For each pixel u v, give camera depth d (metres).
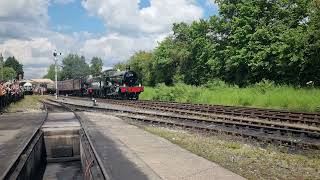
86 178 14.16
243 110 30.05
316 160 14.64
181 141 19.44
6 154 16.62
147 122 28.88
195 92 47.72
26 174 15.22
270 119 26.08
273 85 41.94
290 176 12.40
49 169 20.05
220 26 57.28
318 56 40.28
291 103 33.41
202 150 16.86
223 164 14.01
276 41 47.00
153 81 80.62
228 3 55.59
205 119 26.22
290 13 49.53
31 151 17.06
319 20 40.19
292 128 21.02
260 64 45.88
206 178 11.89
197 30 62.50
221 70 56.09
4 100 42.47
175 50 68.38
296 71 43.31
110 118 32.22
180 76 65.25
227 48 52.19
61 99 74.69
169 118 30.11
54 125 26.33
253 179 11.85
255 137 19.31
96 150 17.05
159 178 12.12
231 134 20.86
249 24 50.41
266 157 15.34
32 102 64.06
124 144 18.64
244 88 46.19
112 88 61.28
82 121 28.91
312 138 18.22
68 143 24.36
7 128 25.64
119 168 13.60
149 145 18.28
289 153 16.20
